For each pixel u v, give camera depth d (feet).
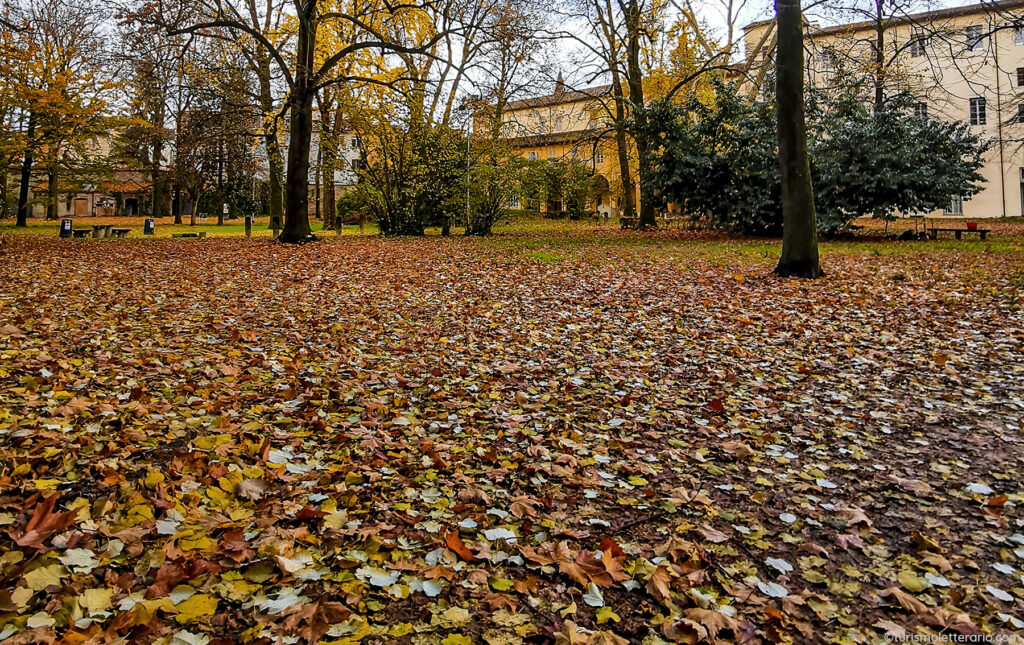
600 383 16.22
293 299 28.22
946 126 64.75
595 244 61.05
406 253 51.37
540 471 10.56
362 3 71.41
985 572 7.75
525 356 19.07
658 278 36.11
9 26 44.27
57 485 8.98
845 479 10.58
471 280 35.45
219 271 38.27
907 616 6.84
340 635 6.07
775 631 6.40
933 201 63.26
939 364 17.85
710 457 11.51
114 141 106.52
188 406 13.11
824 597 7.13
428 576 7.17
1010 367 17.37
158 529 7.70
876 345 20.42
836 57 58.54
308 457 10.82
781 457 11.42
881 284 32.78
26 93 74.49
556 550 7.91
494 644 6.11
